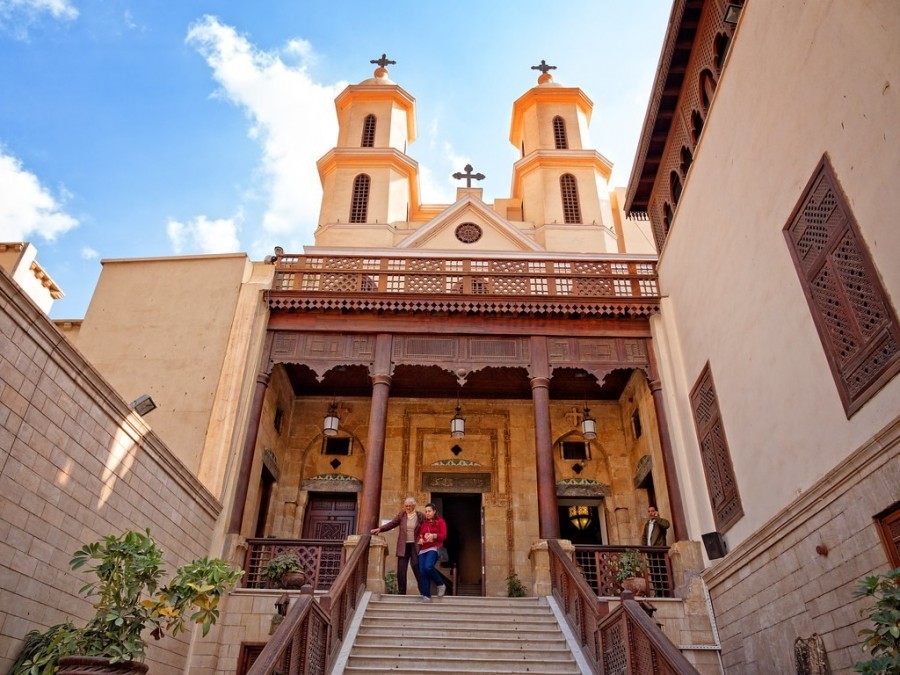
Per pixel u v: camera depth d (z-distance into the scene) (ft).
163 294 44.04
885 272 21.27
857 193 22.57
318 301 44.09
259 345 42.91
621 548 37.55
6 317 20.21
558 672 26.37
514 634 30.27
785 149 27.40
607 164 80.28
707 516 37.37
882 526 21.94
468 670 26.40
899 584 17.56
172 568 31.45
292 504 49.62
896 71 20.24
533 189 78.59
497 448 52.06
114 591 18.52
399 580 34.78
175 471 31.60
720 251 34.83
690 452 39.81
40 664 18.24
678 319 42.45
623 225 80.84
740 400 32.73
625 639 22.91
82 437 24.38
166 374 40.88
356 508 50.65
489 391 52.85
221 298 43.57
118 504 26.84
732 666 32.53
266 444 46.29
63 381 23.11
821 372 25.34
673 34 36.06
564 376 50.67
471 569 56.65
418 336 44.37
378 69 91.97
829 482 24.31
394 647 28.07
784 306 28.04
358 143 82.17
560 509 51.80
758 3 28.99
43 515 22.18
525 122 87.20
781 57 27.32
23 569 21.16
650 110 40.75
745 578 31.40
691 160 39.29
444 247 68.85
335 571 36.86
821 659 25.08
